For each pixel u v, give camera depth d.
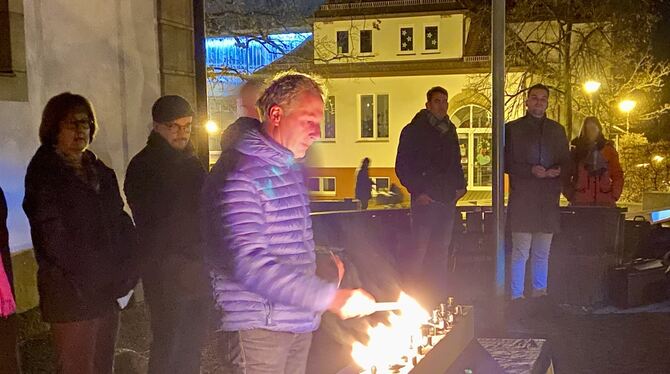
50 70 5.57
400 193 25.47
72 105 3.12
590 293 6.14
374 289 5.91
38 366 4.35
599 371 4.55
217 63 15.55
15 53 5.20
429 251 6.01
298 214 2.35
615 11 18.31
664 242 7.48
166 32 6.64
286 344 2.36
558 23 18.78
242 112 3.28
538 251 5.91
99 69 5.99
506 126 5.80
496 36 4.50
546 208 5.75
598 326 5.53
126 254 3.42
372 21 25.86
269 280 2.21
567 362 4.72
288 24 16.31
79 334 3.13
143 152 3.57
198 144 5.33
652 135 21.95
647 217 11.28
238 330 2.29
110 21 6.09
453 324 3.35
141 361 4.59
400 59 26.03
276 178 2.30
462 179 6.04
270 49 15.94
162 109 3.54
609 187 6.68
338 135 26.91
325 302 2.30
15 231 5.08
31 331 4.88
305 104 2.32
